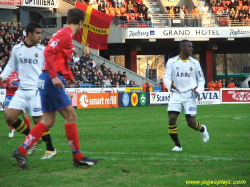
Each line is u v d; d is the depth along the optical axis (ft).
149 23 189.98
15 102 40.19
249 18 199.93
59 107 31.81
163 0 211.82
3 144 51.70
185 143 50.11
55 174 32.14
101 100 139.64
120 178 30.66
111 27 186.29
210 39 196.34
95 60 184.75
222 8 208.03
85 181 29.73
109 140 54.13
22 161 31.89
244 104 150.20
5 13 190.19
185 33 189.16
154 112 111.75
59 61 31.65
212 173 32.19
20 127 40.40
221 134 59.26
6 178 30.73
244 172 32.40
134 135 59.67
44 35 188.65
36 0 175.11
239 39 202.18
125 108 133.39
